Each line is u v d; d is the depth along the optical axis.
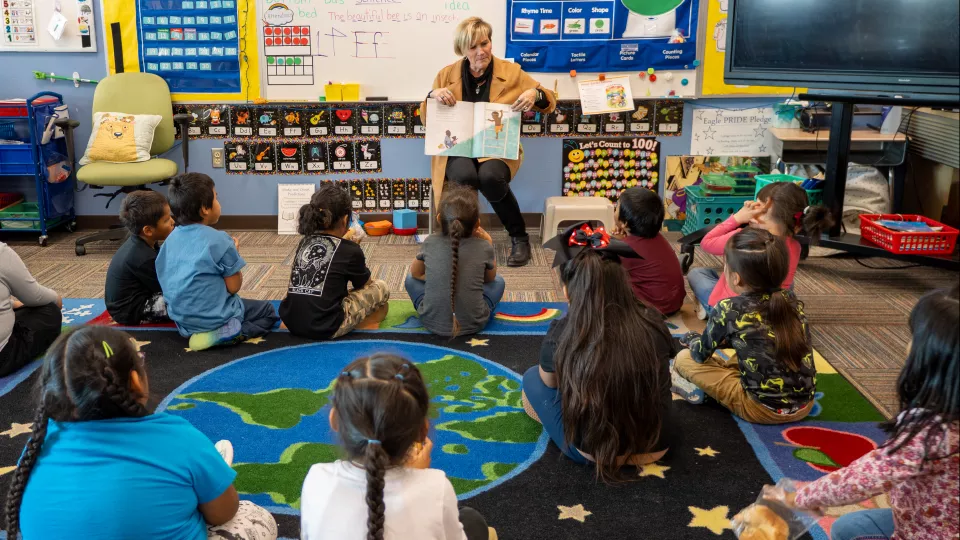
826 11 3.61
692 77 4.64
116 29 4.59
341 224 3.26
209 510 1.60
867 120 4.67
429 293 3.20
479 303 3.23
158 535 1.47
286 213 4.84
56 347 1.46
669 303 3.31
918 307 1.36
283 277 4.04
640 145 4.77
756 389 2.44
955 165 4.04
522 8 4.51
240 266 3.17
